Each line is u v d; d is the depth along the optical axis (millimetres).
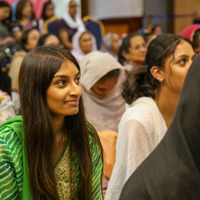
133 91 1721
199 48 2561
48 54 1213
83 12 7859
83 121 1364
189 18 7578
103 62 2389
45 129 1213
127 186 839
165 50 1590
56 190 1280
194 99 736
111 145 2117
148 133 1550
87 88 2434
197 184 719
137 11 7812
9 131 1244
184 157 736
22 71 1235
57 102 1212
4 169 1219
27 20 5320
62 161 1346
